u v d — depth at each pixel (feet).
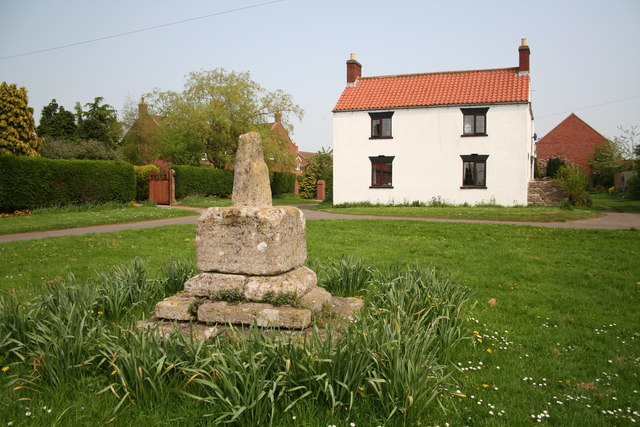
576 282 27.96
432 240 44.34
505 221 64.39
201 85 126.00
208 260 17.62
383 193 99.09
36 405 12.17
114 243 41.45
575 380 14.99
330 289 23.66
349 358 12.35
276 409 11.78
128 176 90.27
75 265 31.35
